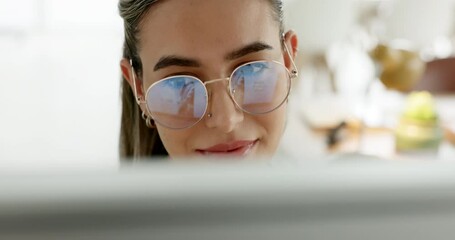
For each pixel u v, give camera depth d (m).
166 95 0.69
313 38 1.65
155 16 0.67
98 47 1.99
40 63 2.04
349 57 1.67
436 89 1.75
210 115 0.69
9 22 2.14
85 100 1.85
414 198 0.22
